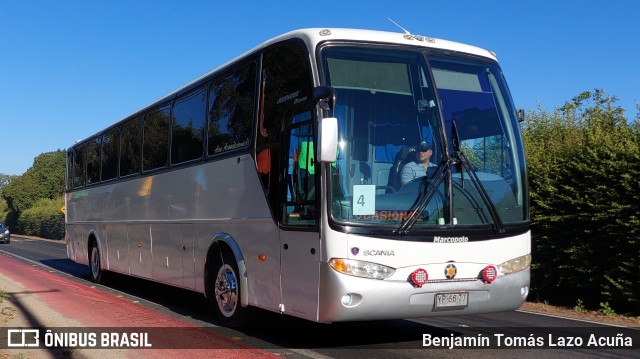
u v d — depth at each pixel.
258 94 7.93
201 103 9.75
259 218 7.70
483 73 7.57
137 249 12.36
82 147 17.12
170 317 9.59
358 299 6.28
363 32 7.18
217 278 8.93
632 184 10.16
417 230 6.53
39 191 76.38
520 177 7.38
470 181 6.92
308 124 6.77
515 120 7.62
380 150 6.69
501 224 6.98
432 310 6.55
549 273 11.77
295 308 6.90
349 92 6.76
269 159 7.55
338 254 6.30
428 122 6.99
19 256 27.36
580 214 10.83
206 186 9.28
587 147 11.16
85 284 15.20
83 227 16.52
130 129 13.10
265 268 7.55
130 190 12.86
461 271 6.70
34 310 10.10
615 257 10.59
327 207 6.38
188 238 9.87
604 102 15.21
